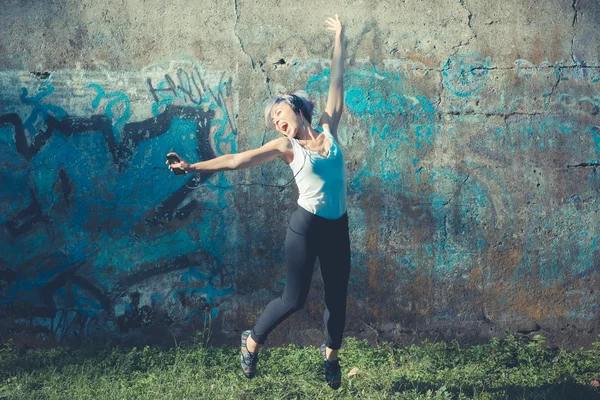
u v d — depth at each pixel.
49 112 5.04
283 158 3.75
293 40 5.08
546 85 5.16
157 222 5.12
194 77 5.07
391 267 5.19
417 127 5.14
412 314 5.21
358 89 5.12
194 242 5.15
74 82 5.04
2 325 5.12
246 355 4.03
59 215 5.09
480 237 5.20
